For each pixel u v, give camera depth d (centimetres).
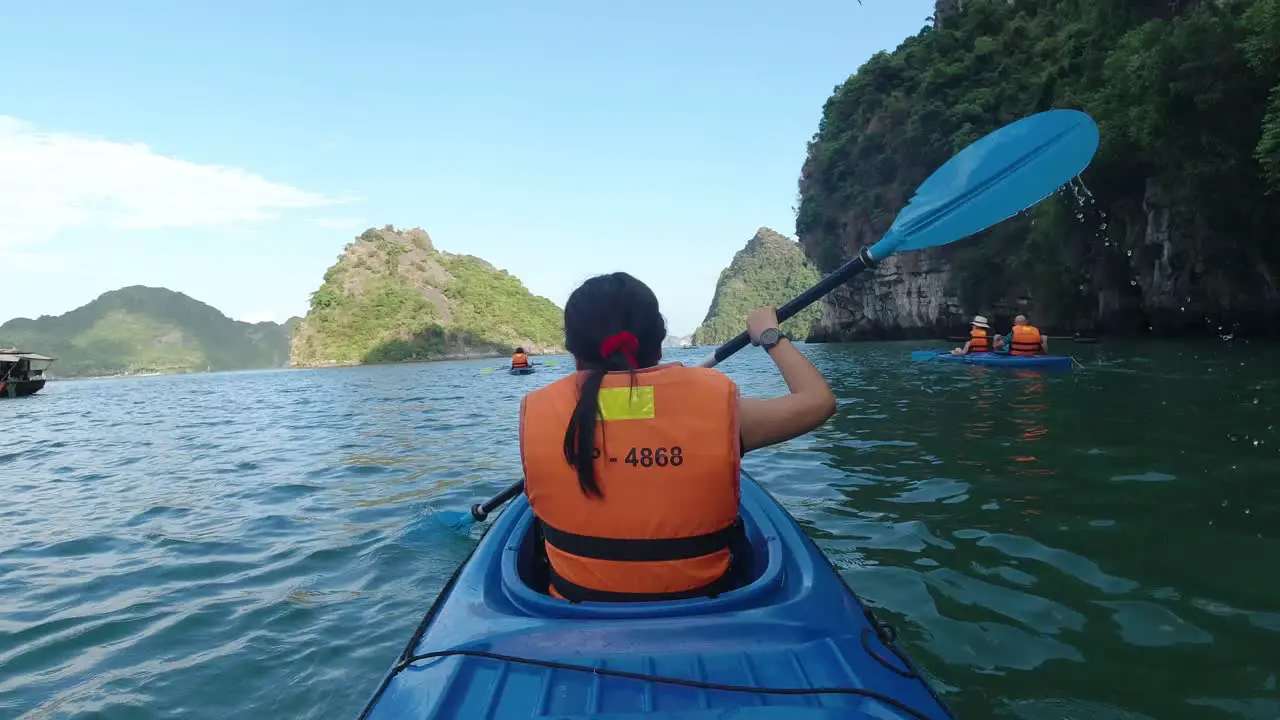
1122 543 344
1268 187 1855
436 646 163
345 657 276
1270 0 1634
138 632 309
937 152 4062
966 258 3397
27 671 278
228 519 507
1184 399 777
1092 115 2344
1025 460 527
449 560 385
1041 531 368
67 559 427
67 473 780
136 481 696
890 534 378
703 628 158
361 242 17175
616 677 143
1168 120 2003
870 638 163
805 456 597
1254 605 271
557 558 175
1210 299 2175
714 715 130
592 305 168
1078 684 226
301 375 6888
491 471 624
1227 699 213
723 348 238
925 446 604
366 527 459
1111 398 815
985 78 3850
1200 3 2214
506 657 151
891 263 4441
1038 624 267
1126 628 260
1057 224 2655
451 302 16762
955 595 297
